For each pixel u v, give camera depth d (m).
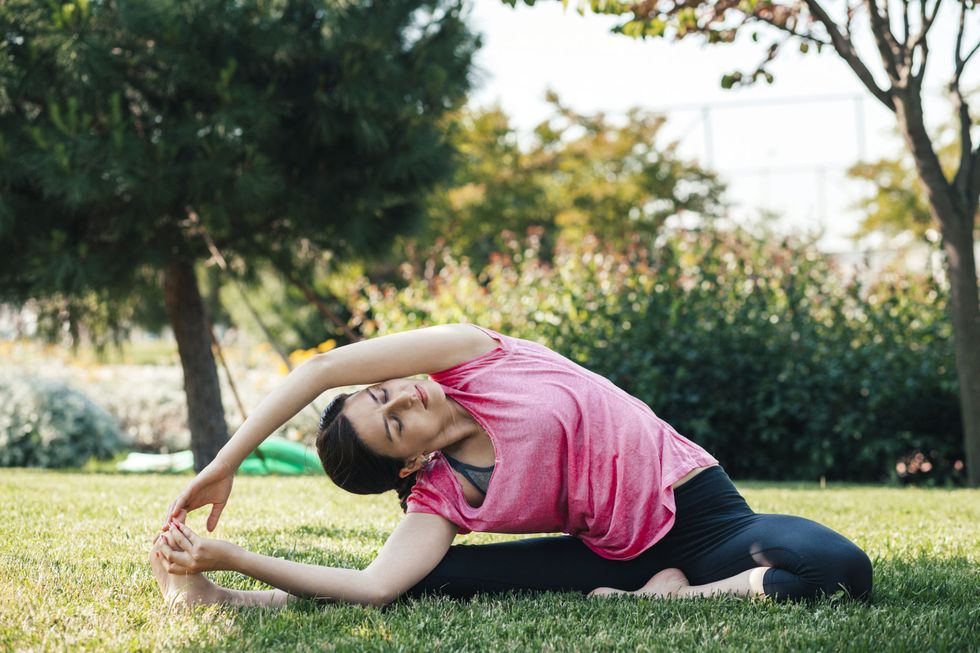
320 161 5.90
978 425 5.67
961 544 3.11
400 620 1.93
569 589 2.25
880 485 6.01
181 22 5.24
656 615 1.98
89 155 4.95
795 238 7.46
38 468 7.13
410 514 2.16
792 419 6.52
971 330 5.67
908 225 15.24
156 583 2.24
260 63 5.65
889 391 6.16
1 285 5.69
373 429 2.03
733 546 2.15
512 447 2.08
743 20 5.27
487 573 2.21
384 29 5.61
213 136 5.33
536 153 14.65
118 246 5.66
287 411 2.04
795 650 1.73
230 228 5.89
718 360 6.43
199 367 6.30
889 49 5.60
